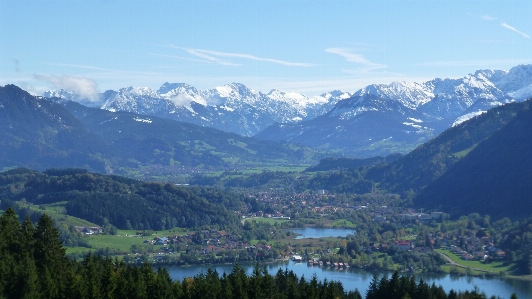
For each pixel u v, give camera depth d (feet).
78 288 653.71
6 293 638.12
